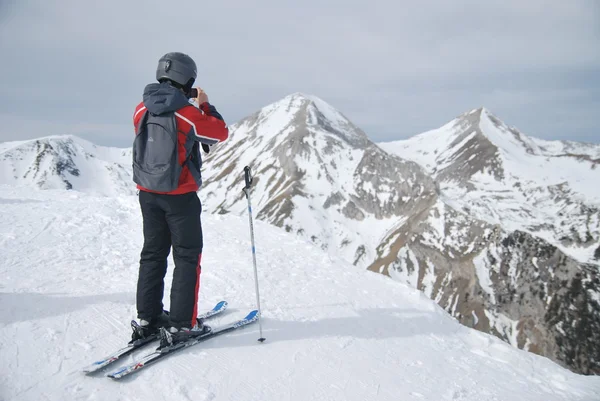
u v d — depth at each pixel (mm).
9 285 4785
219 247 8195
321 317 5188
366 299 6305
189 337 3742
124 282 5461
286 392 3389
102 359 3367
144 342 3627
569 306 75500
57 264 5996
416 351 4785
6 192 13242
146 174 3260
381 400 3539
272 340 4242
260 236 9695
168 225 3590
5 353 3246
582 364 66125
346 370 3947
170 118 3236
